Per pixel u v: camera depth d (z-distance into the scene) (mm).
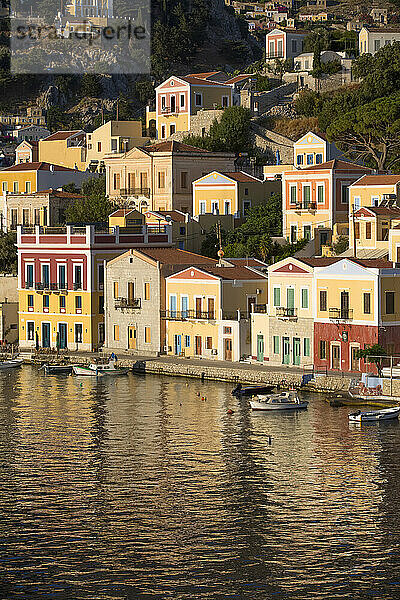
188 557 178250
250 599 164750
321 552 179750
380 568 174000
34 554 179875
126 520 193625
